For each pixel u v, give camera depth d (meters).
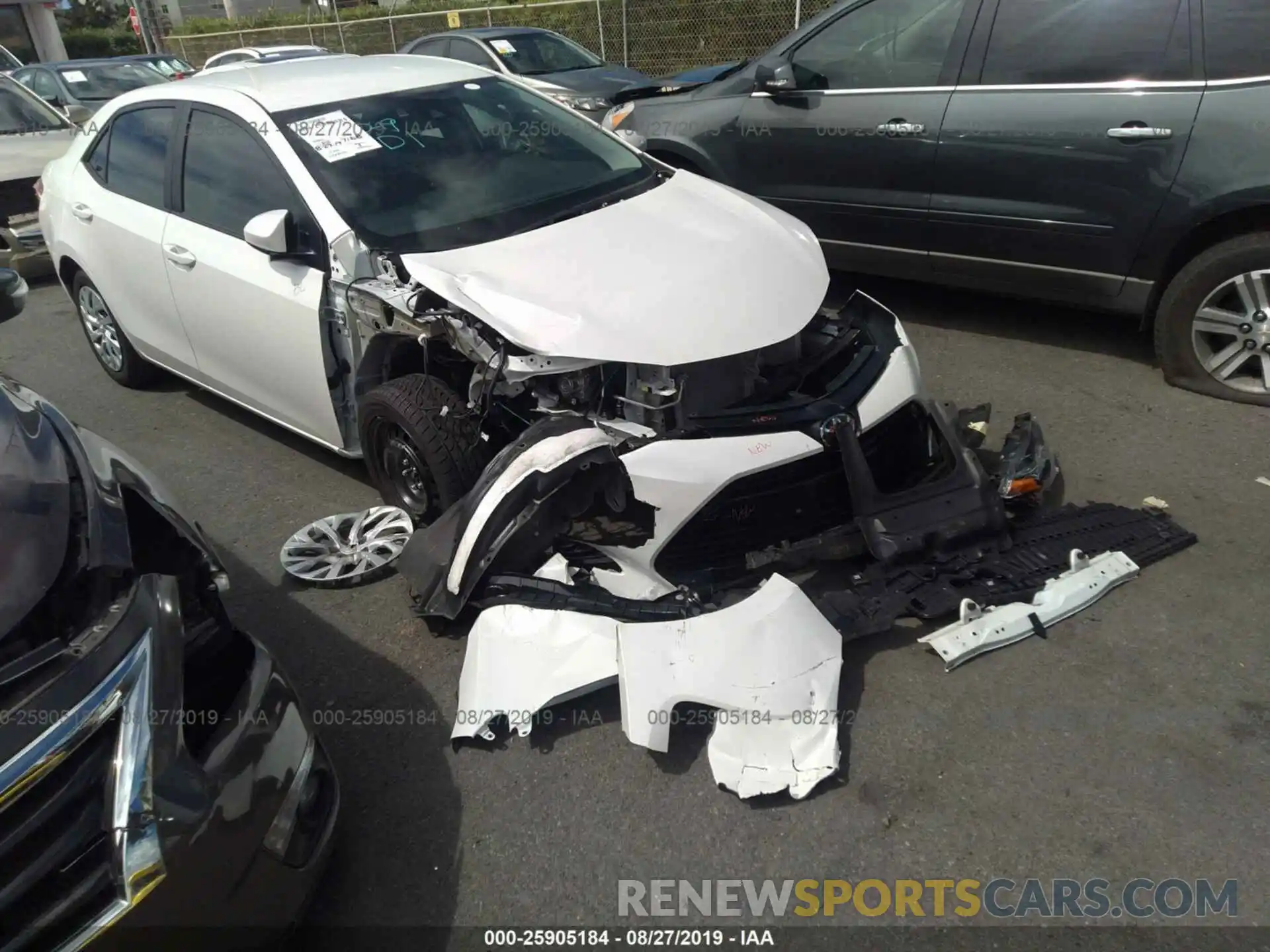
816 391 3.27
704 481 2.71
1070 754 2.49
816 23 5.07
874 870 2.23
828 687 2.54
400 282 3.25
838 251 5.35
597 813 2.43
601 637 2.67
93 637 1.77
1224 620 2.90
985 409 3.68
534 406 3.17
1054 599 2.92
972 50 4.48
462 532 2.86
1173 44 3.95
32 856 1.54
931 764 2.49
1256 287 3.94
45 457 2.13
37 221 7.43
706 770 2.53
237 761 1.89
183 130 4.11
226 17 32.81
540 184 3.83
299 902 1.99
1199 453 3.81
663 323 2.90
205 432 4.75
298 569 3.49
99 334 5.23
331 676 2.98
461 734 2.62
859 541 2.96
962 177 4.63
